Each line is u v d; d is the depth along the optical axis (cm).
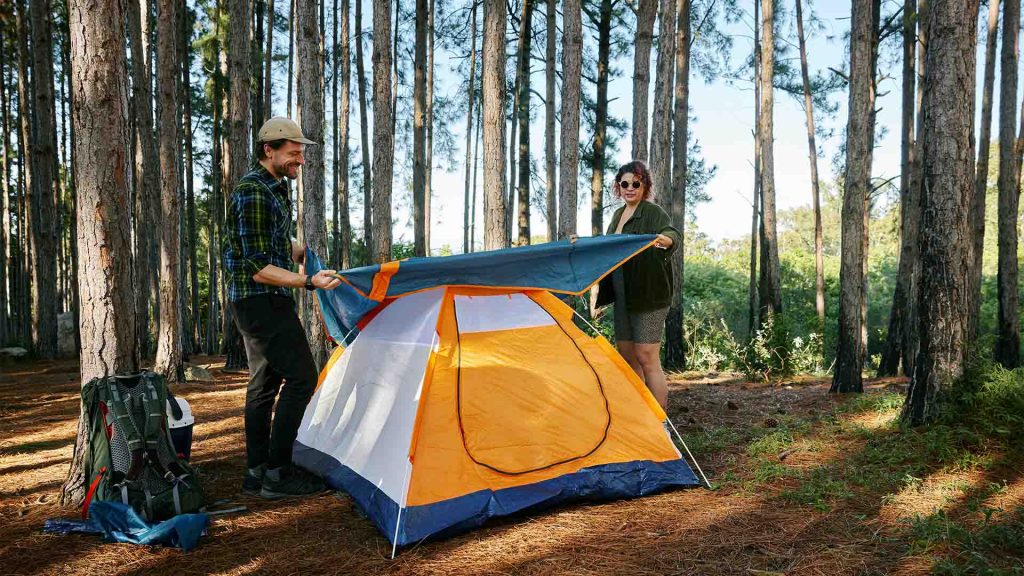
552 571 293
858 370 779
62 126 2194
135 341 409
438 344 392
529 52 1873
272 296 400
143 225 1357
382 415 402
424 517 338
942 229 491
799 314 2186
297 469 425
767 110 1319
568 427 405
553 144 1565
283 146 404
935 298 495
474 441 376
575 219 953
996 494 368
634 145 1051
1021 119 1138
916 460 435
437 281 407
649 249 480
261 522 363
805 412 649
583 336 453
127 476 352
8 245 2477
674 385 915
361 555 316
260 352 403
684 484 411
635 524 350
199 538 338
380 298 393
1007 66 1097
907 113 1248
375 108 1084
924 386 498
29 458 523
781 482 412
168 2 1009
